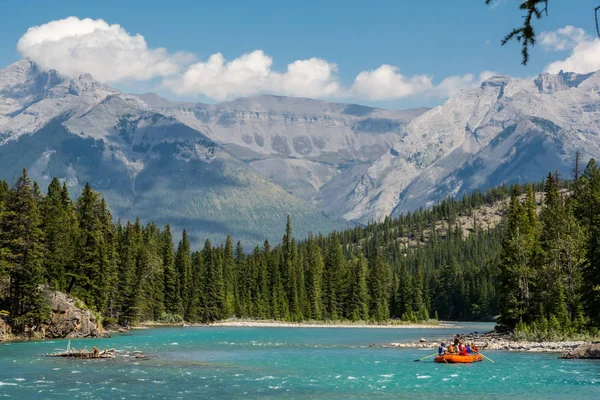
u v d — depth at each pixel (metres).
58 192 129.25
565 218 105.44
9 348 79.81
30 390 49.41
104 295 118.12
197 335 117.88
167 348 86.44
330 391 50.09
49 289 98.00
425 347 89.56
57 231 108.44
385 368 64.12
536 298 98.62
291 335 123.75
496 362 67.44
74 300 102.00
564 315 92.69
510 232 107.06
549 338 89.06
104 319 120.25
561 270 97.25
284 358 74.06
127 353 77.44
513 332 97.62
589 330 90.88
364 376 58.16
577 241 97.88
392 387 52.09
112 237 134.88
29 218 94.88
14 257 91.81
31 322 93.94
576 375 57.47
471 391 49.94
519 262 101.62
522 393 48.94
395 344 93.44
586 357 69.81
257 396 47.94
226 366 65.62
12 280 93.88
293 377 57.56
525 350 79.75
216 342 99.62
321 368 64.19
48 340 92.25
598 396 47.50
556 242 99.00
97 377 56.31
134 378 56.00
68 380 54.41
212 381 54.84
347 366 65.81
